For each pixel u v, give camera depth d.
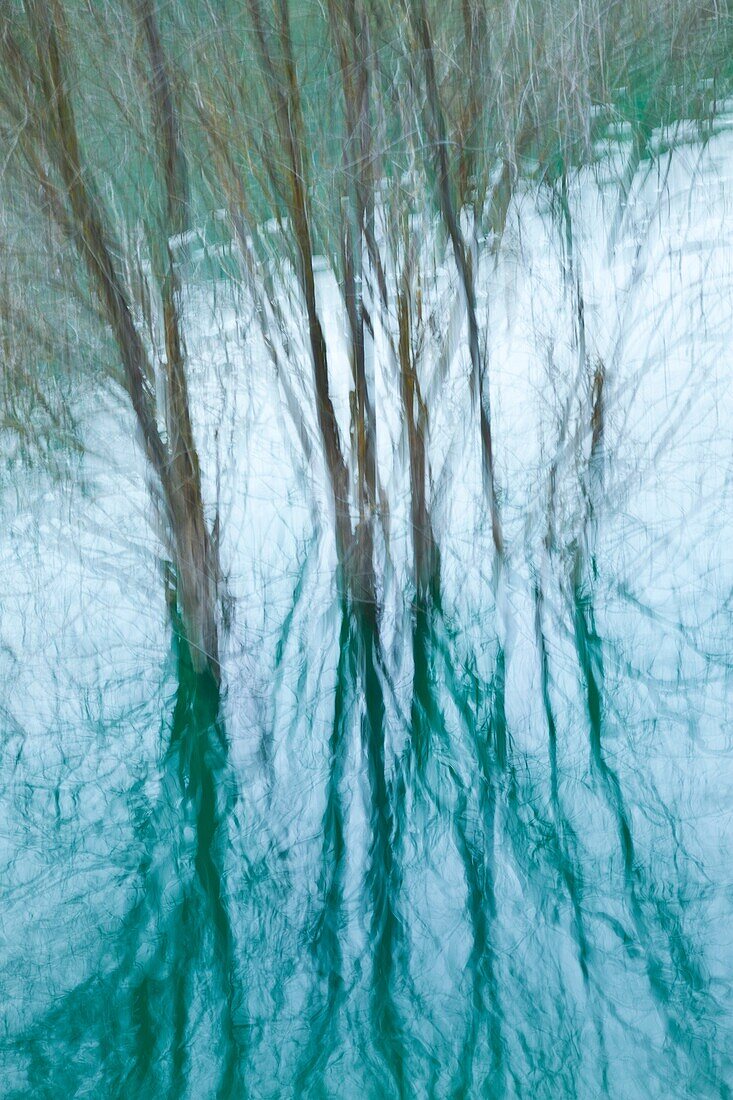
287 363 1.96
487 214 1.83
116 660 1.83
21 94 1.49
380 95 1.61
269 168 1.63
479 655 1.77
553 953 1.30
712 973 1.26
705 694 1.66
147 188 1.59
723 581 1.84
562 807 1.50
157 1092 1.18
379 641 1.81
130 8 1.50
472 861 1.44
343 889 1.42
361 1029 1.23
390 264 1.74
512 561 1.90
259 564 1.96
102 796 1.58
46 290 1.82
